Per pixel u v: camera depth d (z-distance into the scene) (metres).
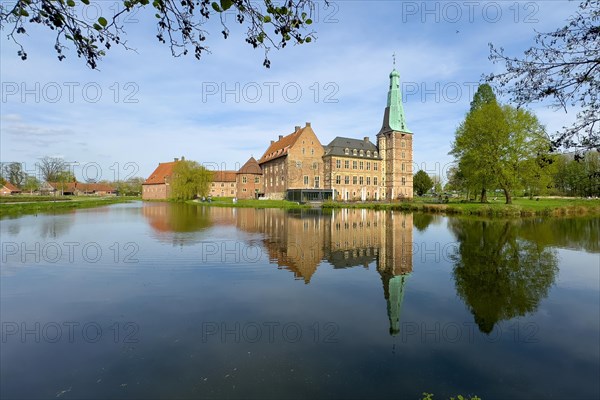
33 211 35.62
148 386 4.45
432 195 91.12
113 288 8.57
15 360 5.09
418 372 4.80
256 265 11.06
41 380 4.59
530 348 5.57
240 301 7.65
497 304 7.61
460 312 7.13
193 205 51.50
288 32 3.08
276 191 62.22
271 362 5.04
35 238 16.52
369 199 60.41
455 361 5.13
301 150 56.84
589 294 8.32
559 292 8.47
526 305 7.57
